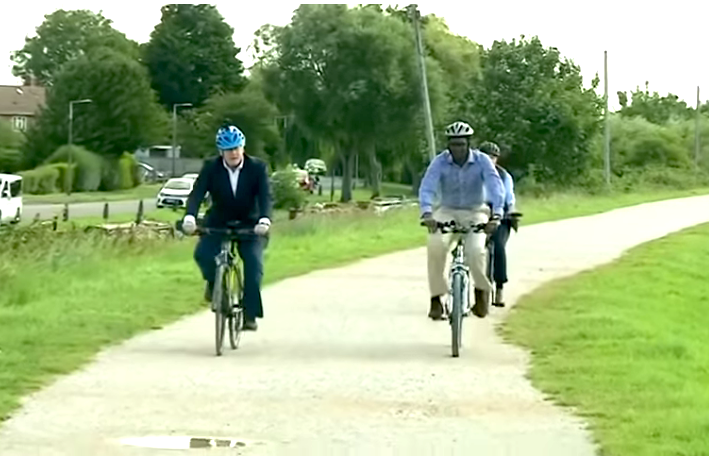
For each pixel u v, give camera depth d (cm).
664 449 947
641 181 10200
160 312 1786
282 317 1798
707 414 1073
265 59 8600
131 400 1158
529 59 7944
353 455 962
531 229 4366
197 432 1030
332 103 8438
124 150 11956
